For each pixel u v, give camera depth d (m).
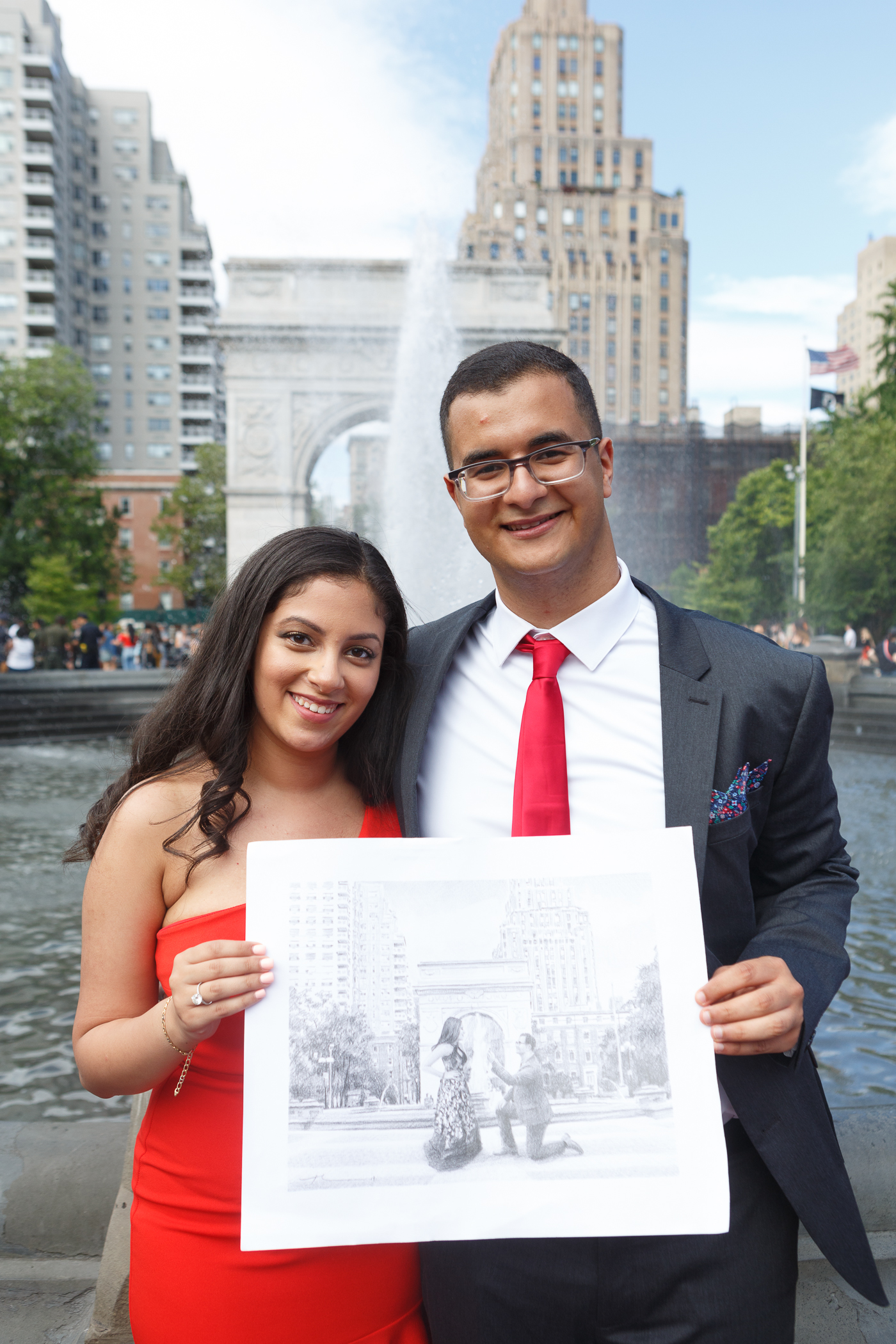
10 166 65.69
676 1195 1.24
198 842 1.43
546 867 1.33
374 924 1.31
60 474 36.41
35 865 6.68
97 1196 2.29
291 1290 1.35
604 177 89.44
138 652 24.64
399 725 1.59
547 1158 1.26
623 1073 1.28
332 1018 1.28
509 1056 1.29
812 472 34.31
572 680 1.51
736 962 1.42
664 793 1.44
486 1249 1.39
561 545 1.45
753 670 1.45
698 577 43.56
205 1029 1.25
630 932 1.31
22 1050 3.87
